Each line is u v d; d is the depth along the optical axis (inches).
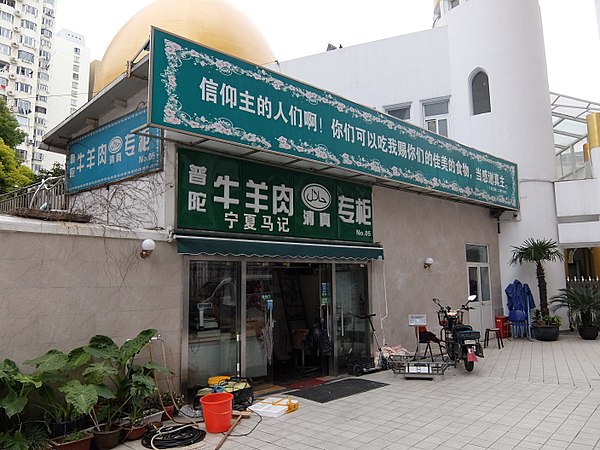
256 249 274.5
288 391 283.3
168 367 238.2
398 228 392.8
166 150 255.4
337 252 323.6
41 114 2091.5
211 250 253.6
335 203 339.9
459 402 253.6
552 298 516.7
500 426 211.5
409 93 631.8
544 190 544.4
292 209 308.5
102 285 217.8
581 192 536.7
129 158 287.6
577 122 645.9
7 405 162.1
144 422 204.7
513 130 547.8
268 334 298.5
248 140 250.8
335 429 210.1
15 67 1967.3
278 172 303.3
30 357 192.9
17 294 191.5
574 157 657.0
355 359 338.6
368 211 366.0
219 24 476.1
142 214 269.4
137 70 261.9
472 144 571.2
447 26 615.5
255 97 257.6
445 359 343.3
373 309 361.4
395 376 323.9
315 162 289.0
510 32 560.4
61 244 205.9
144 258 234.4
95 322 214.1
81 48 2480.3
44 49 2126.0
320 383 305.3
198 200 260.1
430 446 187.0
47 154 2047.2
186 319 248.4
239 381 255.3
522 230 536.4
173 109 219.6
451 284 444.5
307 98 288.5
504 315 528.1
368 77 658.8
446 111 613.3
